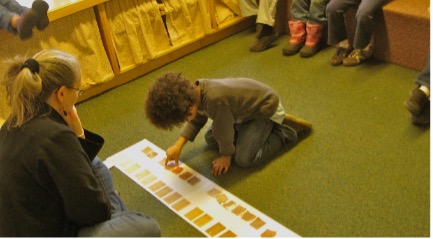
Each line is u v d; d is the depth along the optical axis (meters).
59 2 2.53
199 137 2.34
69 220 1.43
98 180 1.51
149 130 2.45
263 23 3.07
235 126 2.13
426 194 1.82
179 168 2.15
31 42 2.51
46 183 1.33
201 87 1.88
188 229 1.82
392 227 1.71
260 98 2.01
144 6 2.80
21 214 1.35
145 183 2.09
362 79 2.61
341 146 2.14
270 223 1.80
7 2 2.42
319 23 2.86
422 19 2.42
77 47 2.65
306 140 2.21
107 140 2.42
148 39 2.87
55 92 1.35
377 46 2.72
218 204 1.92
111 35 2.74
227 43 3.24
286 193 1.93
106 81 2.79
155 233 1.55
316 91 2.56
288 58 2.94
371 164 2.01
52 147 1.29
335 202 1.85
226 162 2.08
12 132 1.34
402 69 2.64
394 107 2.34
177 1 2.94
